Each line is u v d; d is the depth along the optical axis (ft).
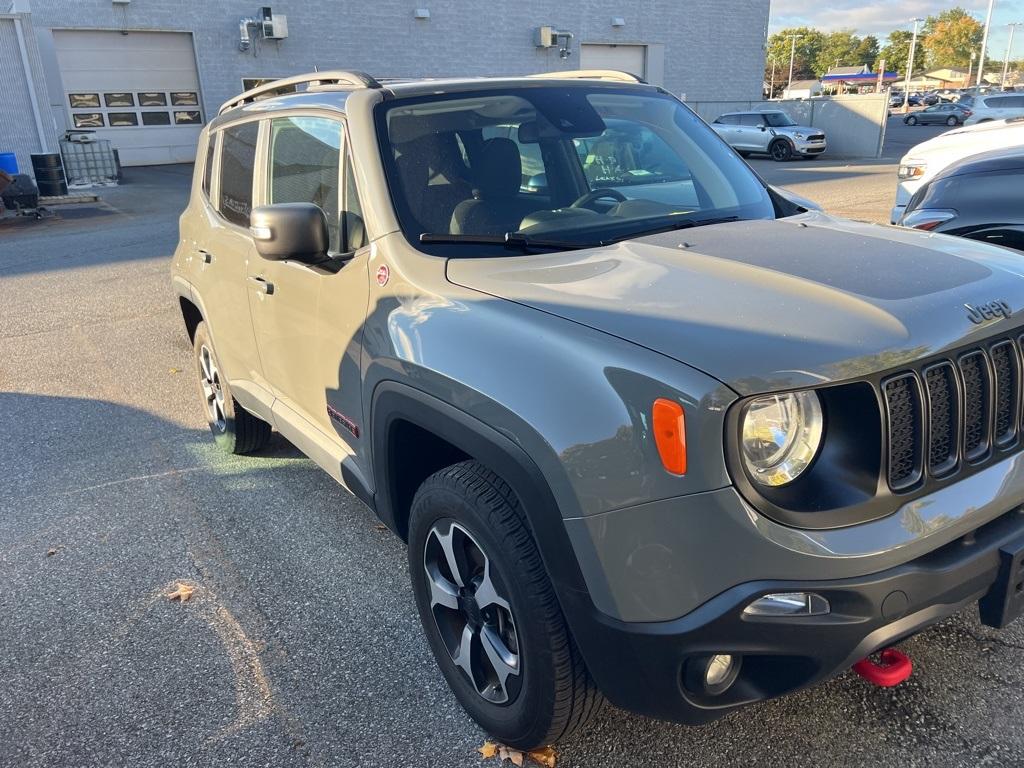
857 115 90.17
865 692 8.66
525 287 7.65
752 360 5.98
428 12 90.02
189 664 9.77
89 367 22.18
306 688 9.27
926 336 6.39
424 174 9.41
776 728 8.23
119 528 13.17
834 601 5.99
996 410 6.90
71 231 46.93
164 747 8.46
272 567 11.85
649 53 106.32
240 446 15.40
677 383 5.92
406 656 9.75
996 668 8.90
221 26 82.43
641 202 10.25
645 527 6.08
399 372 8.06
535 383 6.66
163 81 82.64
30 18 64.03
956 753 7.81
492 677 8.18
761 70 115.85
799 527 5.93
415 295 8.23
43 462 15.99
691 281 7.31
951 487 6.57
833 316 6.46
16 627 10.64
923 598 6.25
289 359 11.13
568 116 10.84
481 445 7.09
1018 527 6.82
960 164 20.49
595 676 6.78
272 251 8.86
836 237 8.66
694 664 6.28
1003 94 128.26
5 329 26.30
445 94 10.41
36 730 8.77
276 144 11.79
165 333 25.22
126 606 11.02
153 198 60.70
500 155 9.89
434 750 8.26
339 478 10.43
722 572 5.93
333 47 87.04
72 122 79.20
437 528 8.16
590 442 6.27
